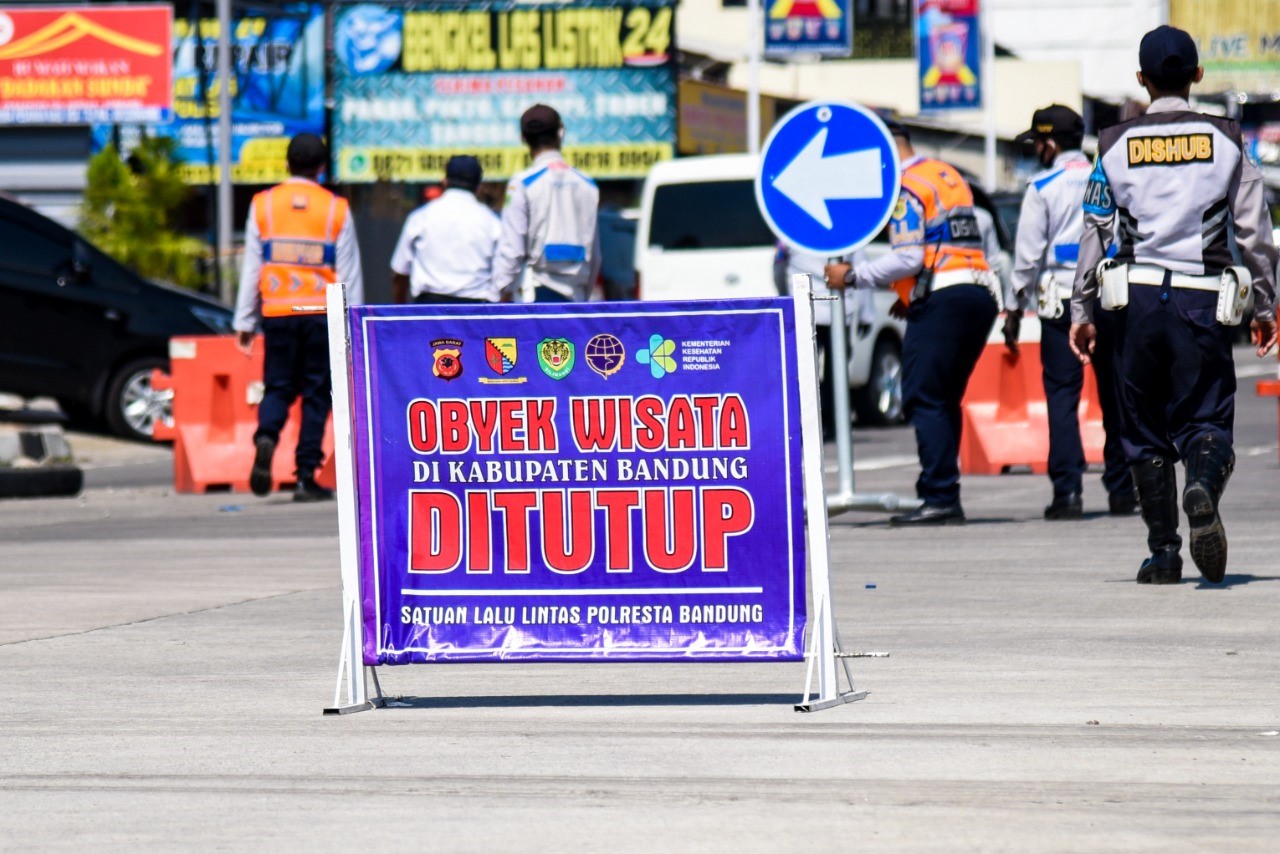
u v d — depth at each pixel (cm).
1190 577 1564
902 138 2020
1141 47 1464
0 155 6806
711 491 1047
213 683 1177
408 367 1067
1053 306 2042
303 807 849
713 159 3816
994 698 1068
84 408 4006
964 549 1806
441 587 1068
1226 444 1438
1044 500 2339
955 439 2039
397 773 914
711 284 3775
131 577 1741
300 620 1444
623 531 1052
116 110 6700
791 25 6975
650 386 1048
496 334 1060
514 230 2205
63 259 3822
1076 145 2058
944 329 1988
